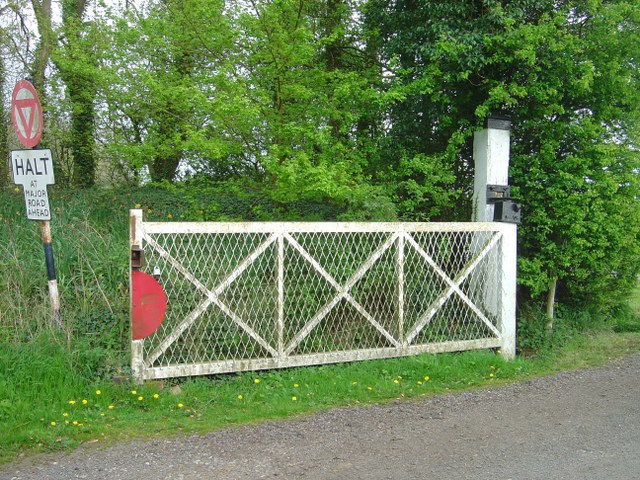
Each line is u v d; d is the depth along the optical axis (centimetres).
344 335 680
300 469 413
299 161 795
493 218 784
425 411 539
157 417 509
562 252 866
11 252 734
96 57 934
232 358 625
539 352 787
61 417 493
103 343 614
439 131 972
